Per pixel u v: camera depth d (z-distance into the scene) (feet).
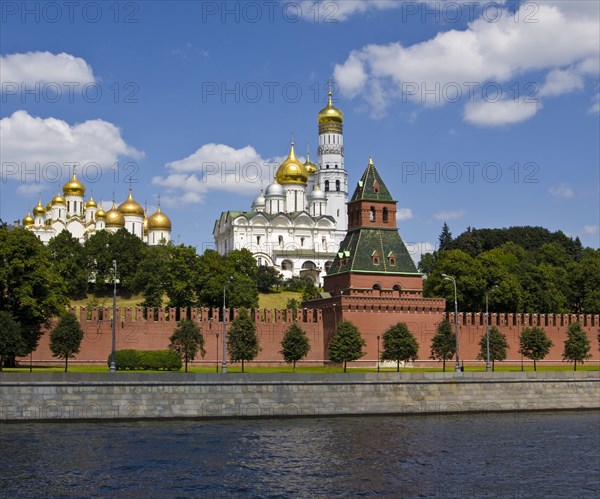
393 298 442.50
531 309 556.51
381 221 463.01
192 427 293.02
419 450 263.29
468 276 529.04
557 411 356.18
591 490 220.64
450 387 345.51
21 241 386.32
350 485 219.20
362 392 333.01
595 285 583.99
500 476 232.73
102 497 203.21
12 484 211.61
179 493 208.23
